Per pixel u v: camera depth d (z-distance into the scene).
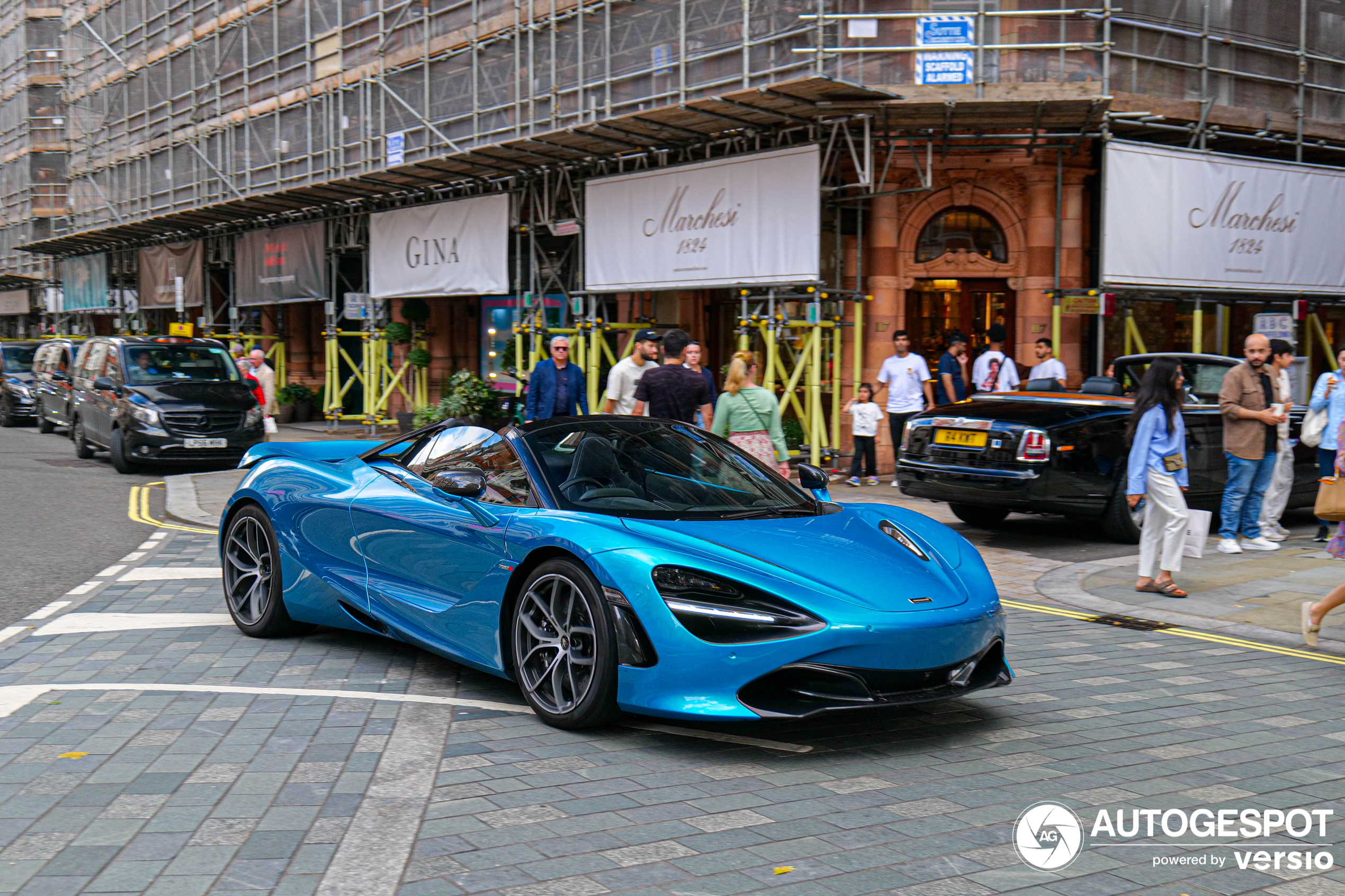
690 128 13.99
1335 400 9.91
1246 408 9.48
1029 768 4.14
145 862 3.14
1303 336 16.88
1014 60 13.34
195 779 3.84
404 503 5.32
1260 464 9.73
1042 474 9.29
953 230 14.64
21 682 5.13
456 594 4.97
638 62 16.20
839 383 14.51
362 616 5.57
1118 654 6.14
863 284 14.64
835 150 13.51
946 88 13.05
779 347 14.91
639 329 16.89
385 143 21.83
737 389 8.43
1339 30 16.17
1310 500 11.15
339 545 5.62
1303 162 16.42
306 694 4.96
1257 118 15.20
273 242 25.31
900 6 13.38
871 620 4.11
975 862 3.27
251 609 6.11
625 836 3.40
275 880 3.04
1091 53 13.49
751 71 14.46
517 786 3.83
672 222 14.88
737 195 13.98
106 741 4.25
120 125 33.88
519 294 17.97
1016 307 14.66
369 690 5.05
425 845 3.30
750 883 3.08
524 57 18.59
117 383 15.82
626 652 4.24
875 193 13.60
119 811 3.54
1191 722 4.81
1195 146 15.04
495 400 14.50
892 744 4.41
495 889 3.01
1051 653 6.14
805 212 13.21
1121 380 11.54
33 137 45.12
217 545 9.45
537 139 14.73
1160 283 13.96
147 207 32.25
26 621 6.48
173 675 5.28
